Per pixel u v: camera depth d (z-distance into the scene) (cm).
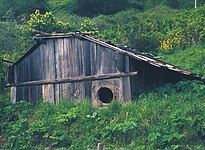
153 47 4638
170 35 4681
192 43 4572
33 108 3080
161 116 2709
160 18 5566
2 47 4709
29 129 2841
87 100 3014
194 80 3158
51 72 3144
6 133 2917
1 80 3550
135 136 2627
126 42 4603
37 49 3180
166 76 3266
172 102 2847
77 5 6544
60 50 3134
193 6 6544
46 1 6519
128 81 2981
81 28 4991
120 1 6662
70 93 3097
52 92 3131
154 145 2527
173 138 2531
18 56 4294
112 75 3009
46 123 2852
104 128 2706
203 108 2730
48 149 2700
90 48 3077
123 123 2689
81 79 3072
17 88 3197
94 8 6512
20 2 6150
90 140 2672
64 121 2825
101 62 3048
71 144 2694
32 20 4766
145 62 3038
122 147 2581
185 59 4197
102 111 2831
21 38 4825
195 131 2573
